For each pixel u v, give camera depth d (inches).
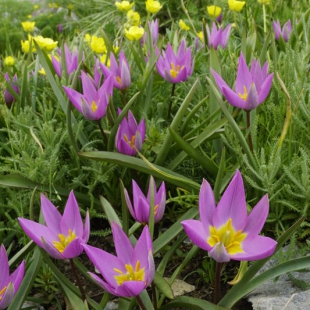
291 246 27.5
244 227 23.5
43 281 29.0
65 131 33.2
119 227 23.0
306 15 46.5
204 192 23.3
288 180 30.3
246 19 53.8
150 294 28.0
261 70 29.9
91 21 82.7
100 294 29.1
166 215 33.3
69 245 23.2
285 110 33.2
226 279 29.1
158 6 45.1
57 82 36.8
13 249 32.2
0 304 22.7
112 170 32.2
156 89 39.4
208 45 42.7
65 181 33.5
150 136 31.9
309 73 34.6
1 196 32.6
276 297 27.0
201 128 34.8
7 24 79.0
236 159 32.8
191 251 27.2
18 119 34.2
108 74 33.7
